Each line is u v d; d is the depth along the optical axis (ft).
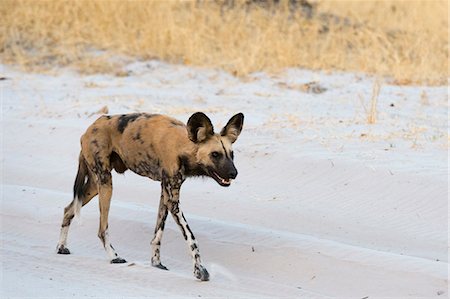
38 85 124.26
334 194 75.87
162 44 139.03
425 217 70.44
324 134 91.25
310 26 144.66
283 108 108.17
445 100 115.55
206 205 75.66
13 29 146.00
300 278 57.72
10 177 86.53
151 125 58.65
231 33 140.77
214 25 145.07
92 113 104.37
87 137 61.11
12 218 70.69
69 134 96.12
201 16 147.64
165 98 114.73
